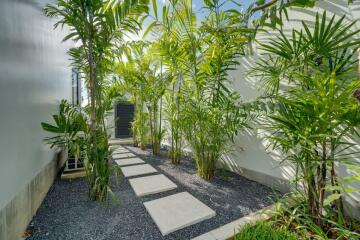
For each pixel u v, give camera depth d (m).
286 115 1.25
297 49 1.32
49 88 2.33
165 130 4.40
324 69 1.30
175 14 2.29
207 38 2.26
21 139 1.45
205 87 2.44
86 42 1.71
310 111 1.12
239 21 1.73
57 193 2.07
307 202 1.49
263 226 1.33
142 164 3.30
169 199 1.93
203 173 2.56
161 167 3.16
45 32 2.17
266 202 1.88
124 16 1.80
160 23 2.27
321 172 1.36
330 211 1.38
